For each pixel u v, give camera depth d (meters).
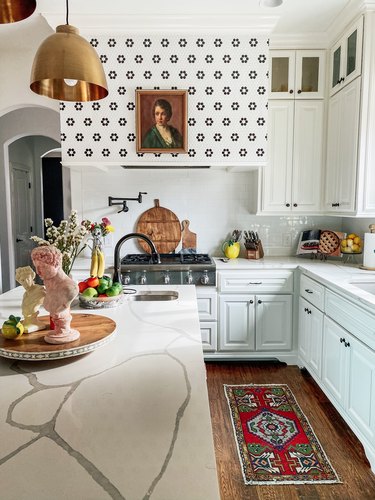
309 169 3.47
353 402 2.30
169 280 3.33
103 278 2.08
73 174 3.85
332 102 3.29
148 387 1.11
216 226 3.91
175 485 0.73
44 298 1.39
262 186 3.49
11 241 5.24
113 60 3.11
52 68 1.53
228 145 3.18
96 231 2.30
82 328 1.52
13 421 0.94
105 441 0.86
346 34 3.00
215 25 3.03
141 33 3.08
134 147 3.17
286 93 3.38
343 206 3.06
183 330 1.61
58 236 1.91
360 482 2.01
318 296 2.89
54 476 0.75
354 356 2.28
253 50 3.12
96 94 1.89
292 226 3.91
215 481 0.74
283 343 3.44
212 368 3.42
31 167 6.65
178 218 3.90
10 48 3.44
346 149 3.01
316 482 2.01
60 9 2.81
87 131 3.16
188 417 0.96
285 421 2.56
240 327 3.41
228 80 3.14
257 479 2.03
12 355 1.25
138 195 3.87
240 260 3.66
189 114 3.16
